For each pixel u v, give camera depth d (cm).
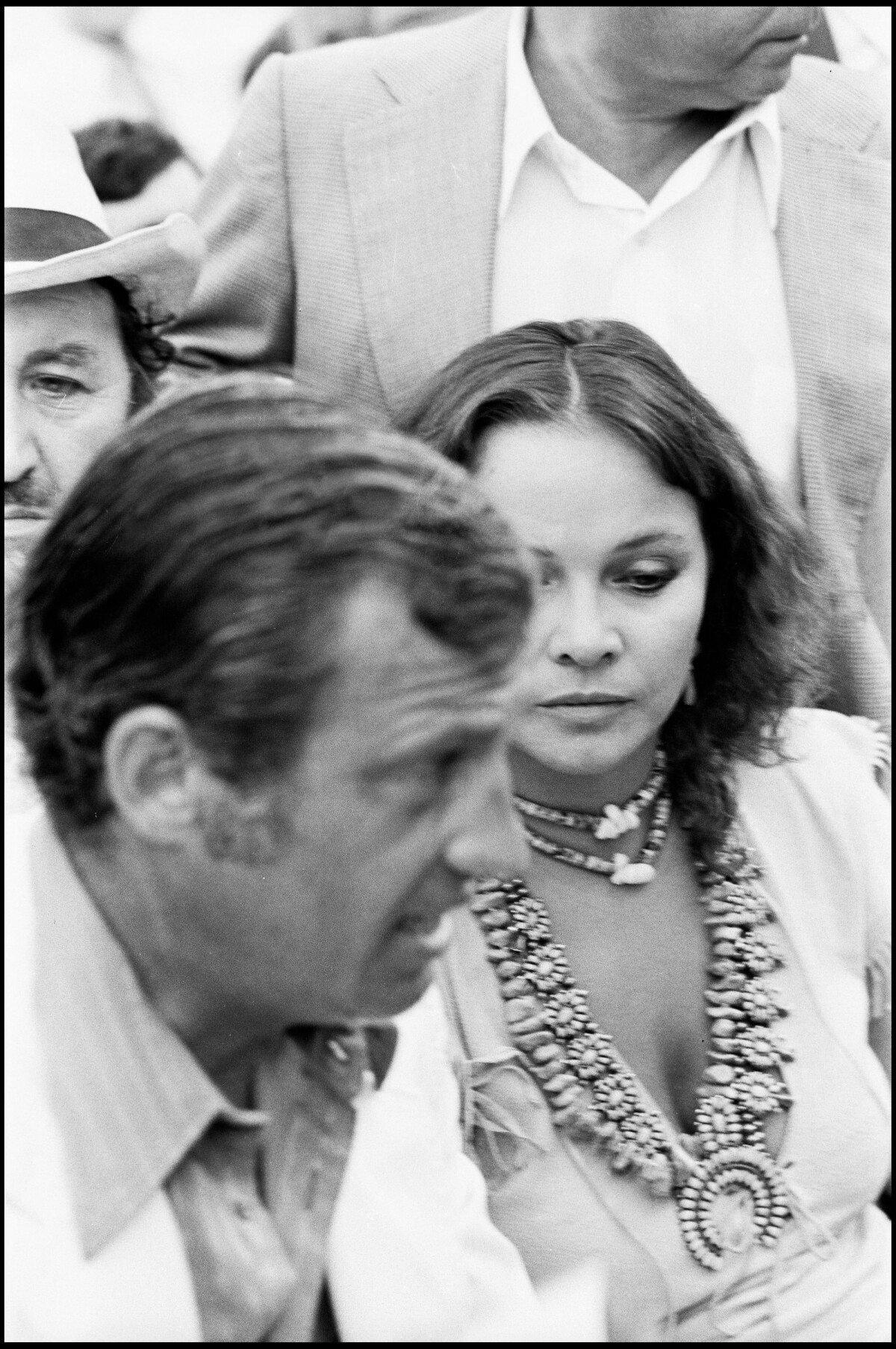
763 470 178
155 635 92
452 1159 141
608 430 153
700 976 168
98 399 182
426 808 97
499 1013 157
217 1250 109
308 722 92
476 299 223
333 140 233
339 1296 124
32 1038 109
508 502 152
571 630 152
